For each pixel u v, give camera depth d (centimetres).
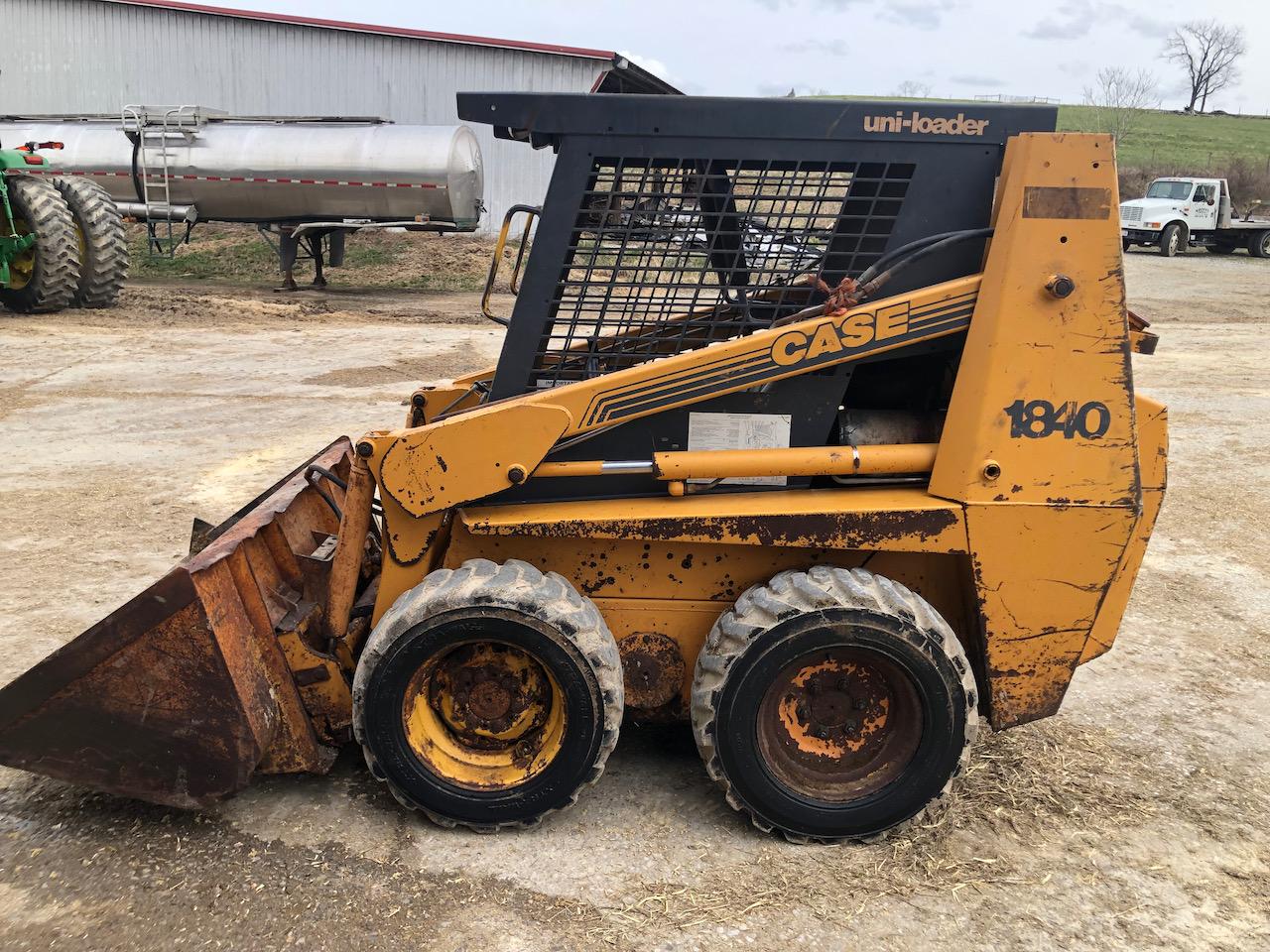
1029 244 301
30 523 622
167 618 293
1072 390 306
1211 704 434
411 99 2230
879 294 320
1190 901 302
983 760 377
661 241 327
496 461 316
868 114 312
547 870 306
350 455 468
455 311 1642
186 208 1714
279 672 324
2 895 290
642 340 335
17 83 2297
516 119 314
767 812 316
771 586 314
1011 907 296
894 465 322
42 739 305
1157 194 2836
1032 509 310
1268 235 2800
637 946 275
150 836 318
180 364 1136
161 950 271
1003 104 314
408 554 329
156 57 2255
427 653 304
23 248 1338
